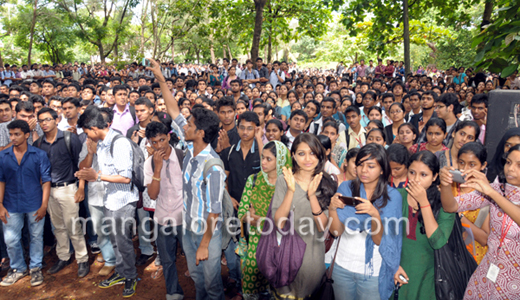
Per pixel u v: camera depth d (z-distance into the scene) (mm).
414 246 2725
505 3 3738
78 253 4492
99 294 4133
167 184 3582
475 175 2357
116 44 30188
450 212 2598
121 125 6324
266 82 12945
